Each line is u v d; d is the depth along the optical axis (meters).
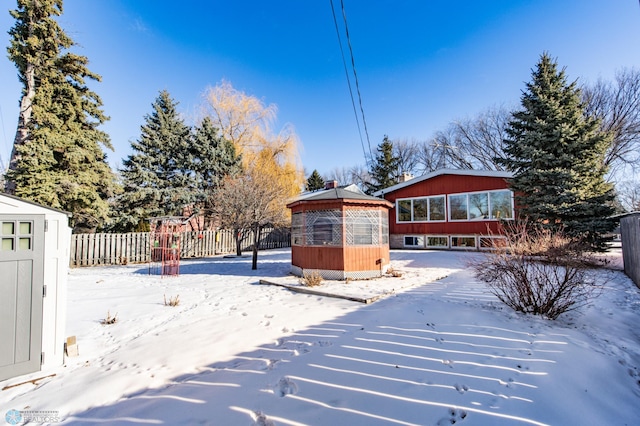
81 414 2.51
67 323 5.01
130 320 5.17
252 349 3.72
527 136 11.55
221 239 17.55
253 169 16.92
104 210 13.27
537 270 4.98
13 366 3.24
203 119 21.81
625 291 6.53
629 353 3.57
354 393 2.66
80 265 12.62
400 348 3.60
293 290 7.11
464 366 3.12
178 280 9.05
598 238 10.16
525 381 2.80
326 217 8.66
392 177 31.78
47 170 11.66
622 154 19.30
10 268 3.30
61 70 12.77
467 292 6.36
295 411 2.42
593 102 19.88
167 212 18.28
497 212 14.22
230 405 2.52
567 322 4.54
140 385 2.95
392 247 17.70
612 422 2.31
